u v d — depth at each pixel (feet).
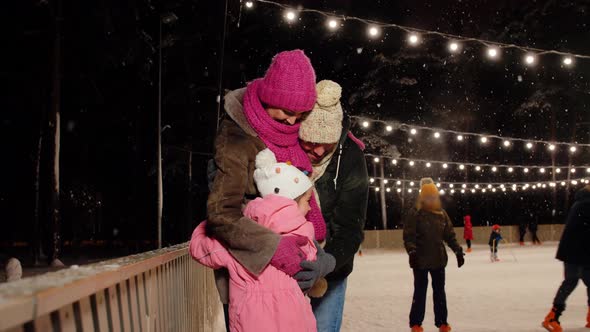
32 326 6.08
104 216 154.51
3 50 103.81
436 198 27.04
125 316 10.02
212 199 10.20
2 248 138.10
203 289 22.66
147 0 102.63
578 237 26.21
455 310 34.32
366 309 35.99
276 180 10.62
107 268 8.81
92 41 102.99
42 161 121.08
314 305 13.23
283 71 10.83
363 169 12.87
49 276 7.30
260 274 9.89
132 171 141.18
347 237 12.59
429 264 26.61
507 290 43.32
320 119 11.51
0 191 134.72
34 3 90.94
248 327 9.84
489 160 183.42
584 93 172.14
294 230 10.30
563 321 29.45
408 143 178.50
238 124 10.92
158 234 81.61
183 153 136.67
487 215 182.60
